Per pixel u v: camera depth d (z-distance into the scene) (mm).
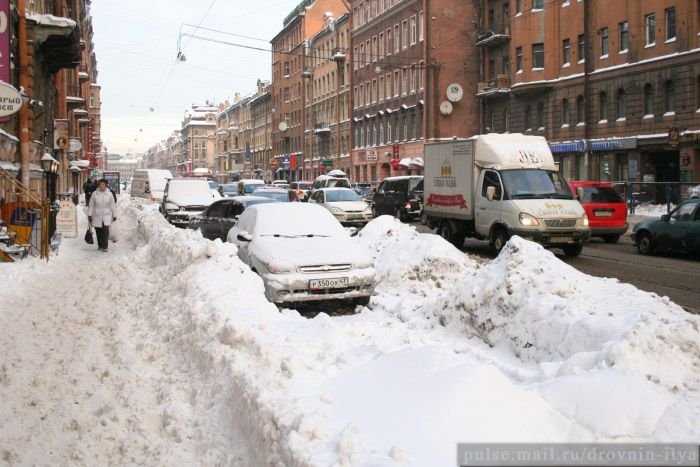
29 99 21656
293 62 94562
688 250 17891
